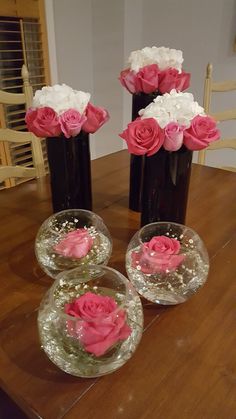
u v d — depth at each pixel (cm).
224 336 61
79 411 48
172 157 78
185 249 71
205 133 74
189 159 80
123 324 52
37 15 225
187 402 49
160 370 54
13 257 83
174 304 68
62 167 90
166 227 77
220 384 52
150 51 99
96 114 87
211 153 261
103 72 273
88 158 94
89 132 90
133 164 99
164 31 247
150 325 63
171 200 85
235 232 95
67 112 82
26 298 70
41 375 53
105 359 52
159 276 69
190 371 54
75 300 56
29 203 113
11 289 72
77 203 97
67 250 73
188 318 65
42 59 239
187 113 74
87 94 87
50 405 49
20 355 56
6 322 63
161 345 59
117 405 49
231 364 55
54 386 51
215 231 95
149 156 79
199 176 134
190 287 68
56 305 55
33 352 57
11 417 70
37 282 74
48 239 77
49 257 74
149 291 68
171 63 98
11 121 220
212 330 62
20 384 52
